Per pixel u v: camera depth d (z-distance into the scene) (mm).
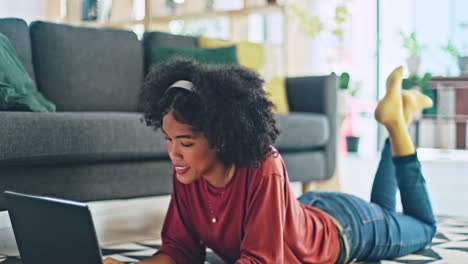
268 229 1199
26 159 1803
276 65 4031
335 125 3004
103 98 2748
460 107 6164
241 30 4570
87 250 930
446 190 3555
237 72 1141
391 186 1788
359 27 6609
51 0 5270
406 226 1692
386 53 6609
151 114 1168
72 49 2684
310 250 1370
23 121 1794
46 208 984
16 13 5094
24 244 1094
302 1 5840
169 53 2918
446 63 6426
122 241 2035
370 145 7020
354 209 1568
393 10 6590
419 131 6230
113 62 2803
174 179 1372
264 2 4492
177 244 1402
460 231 2150
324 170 2941
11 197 1073
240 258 1220
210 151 1137
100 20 5062
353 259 1574
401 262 1632
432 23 6547
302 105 3094
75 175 1947
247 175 1220
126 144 2057
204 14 4531
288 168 2742
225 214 1262
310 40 5828
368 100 6539
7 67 2127
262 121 1131
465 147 6230
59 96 2619
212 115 1067
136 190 2131
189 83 1102
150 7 4762
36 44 2613
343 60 6180
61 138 1876
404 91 1881
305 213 1410
